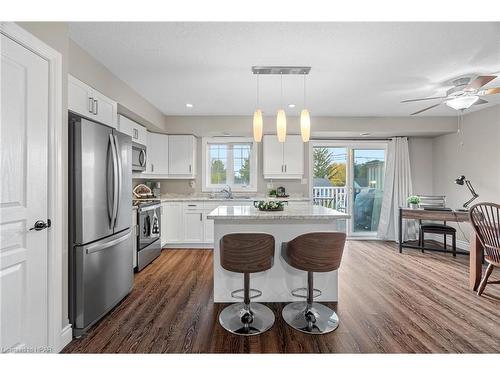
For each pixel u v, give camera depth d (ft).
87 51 7.99
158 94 11.82
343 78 10.00
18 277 5.08
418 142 18.06
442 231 14.21
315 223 8.69
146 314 7.81
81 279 6.58
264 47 7.75
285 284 8.73
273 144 16.51
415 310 8.06
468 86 8.56
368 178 18.24
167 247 15.78
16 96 5.00
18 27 4.99
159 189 17.15
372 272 11.47
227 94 11.85
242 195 17.43
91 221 6.91
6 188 4.81
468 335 6.77
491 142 13.56
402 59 8.44
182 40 7.39
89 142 6.84
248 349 6.20
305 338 6.64
